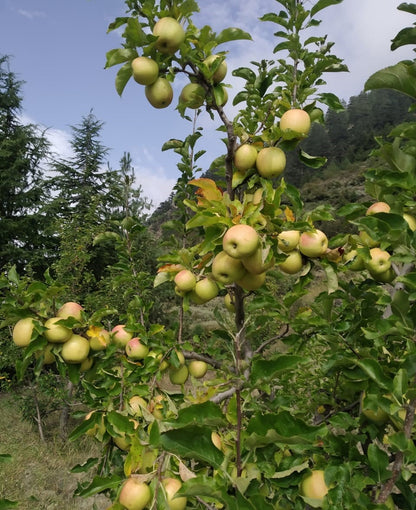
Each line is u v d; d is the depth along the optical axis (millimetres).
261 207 1645
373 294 2037
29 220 16047
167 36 1796
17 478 5758
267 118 2092
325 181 61688
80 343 2166
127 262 3193
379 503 1357
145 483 1298
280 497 1564
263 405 2012
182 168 3012
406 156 1648
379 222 1531
